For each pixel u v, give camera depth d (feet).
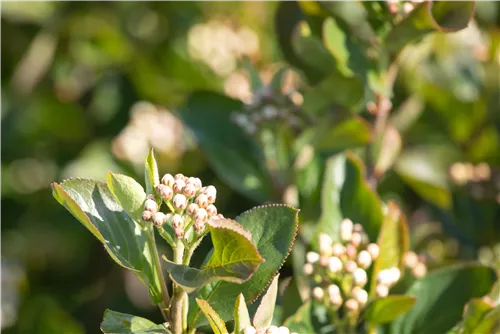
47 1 3.90
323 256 2.17
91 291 3.75
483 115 2.81
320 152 2.46
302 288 2.23
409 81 2.81
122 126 3.76
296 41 2.39
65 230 3.84
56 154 3.89
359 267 2.16
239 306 1.88
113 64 3.88
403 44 2.31
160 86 3.72
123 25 3.88
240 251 1.85
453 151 2.81
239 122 2.52
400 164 2.73
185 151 3.31
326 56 2.39
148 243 1.97
